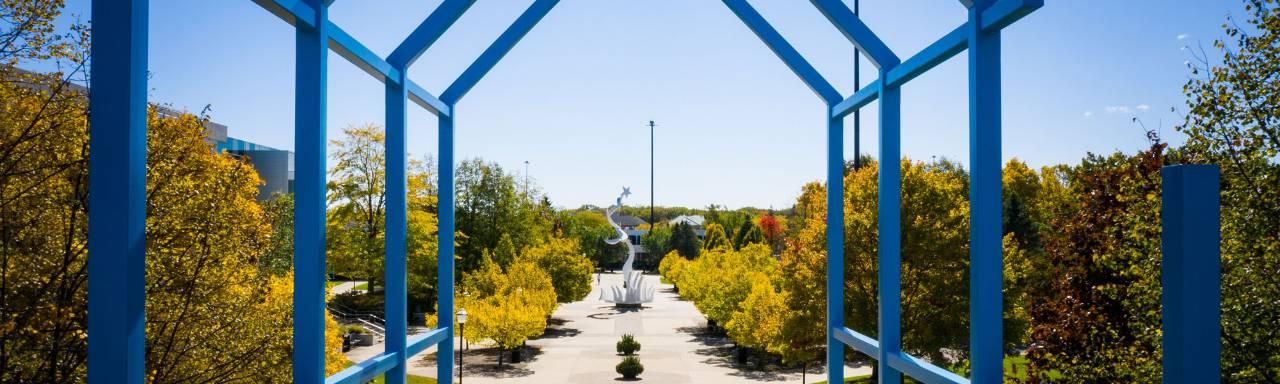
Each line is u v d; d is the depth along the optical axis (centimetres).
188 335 931
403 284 659
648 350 2598
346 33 533
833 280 820
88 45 846
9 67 841
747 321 2197
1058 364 984
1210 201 322
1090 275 1049
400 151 653
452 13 650
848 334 770
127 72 331
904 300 1538
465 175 4028
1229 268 784
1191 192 322
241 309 977
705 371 2203
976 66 480
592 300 4638
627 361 2112
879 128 670
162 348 923
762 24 800
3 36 821
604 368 2244
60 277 847
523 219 4156
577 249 3572
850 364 2245
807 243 1652
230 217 1009
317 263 491
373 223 3194
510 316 2223
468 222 3997
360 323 2902
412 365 2205
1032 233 3089
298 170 493
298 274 491
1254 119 794
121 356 329
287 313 1028
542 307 2678
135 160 334
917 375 583
